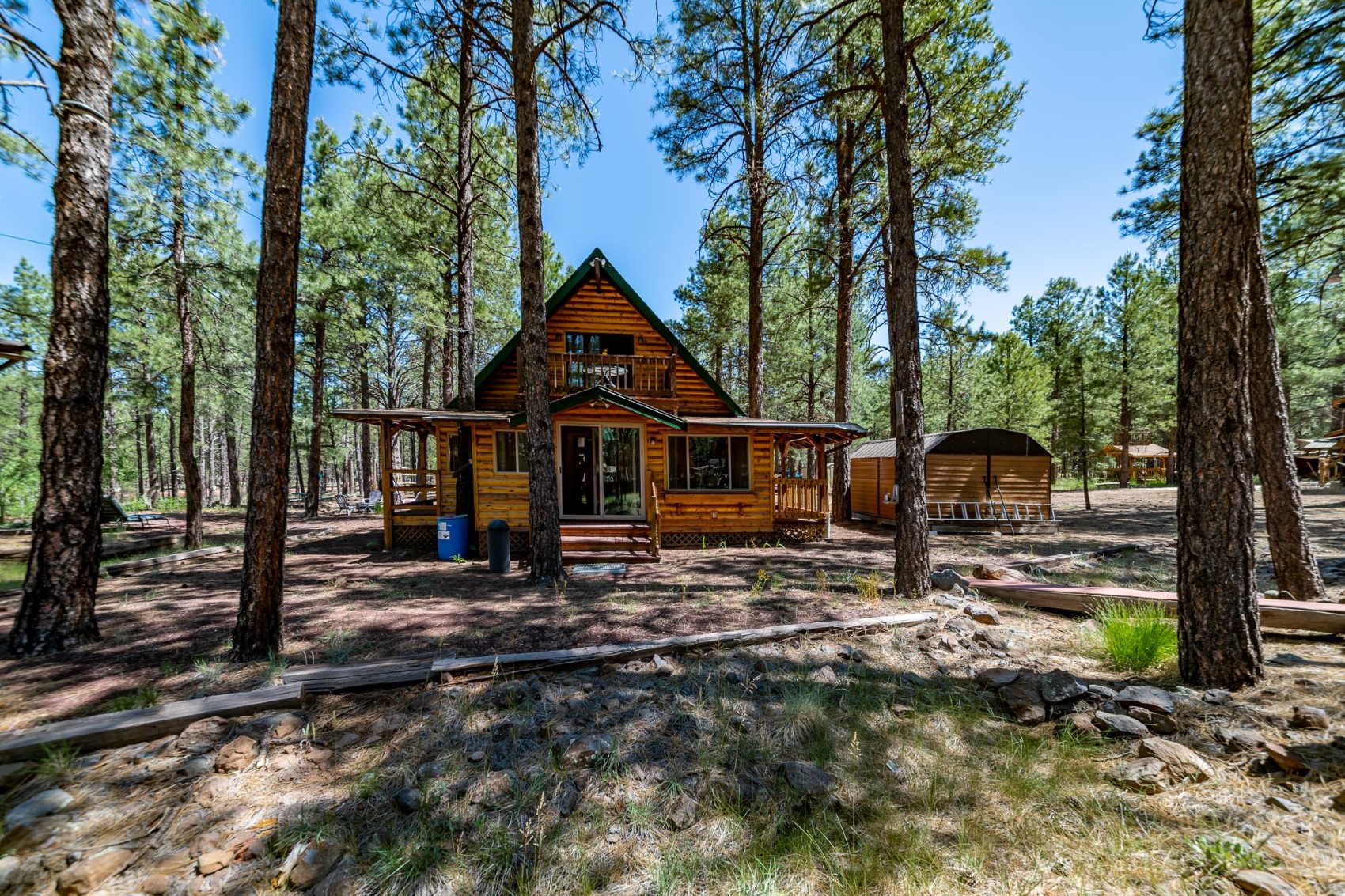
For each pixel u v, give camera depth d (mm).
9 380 16078
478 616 5652
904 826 2582
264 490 4422
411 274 16297
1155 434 30031
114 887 2219
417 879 2275
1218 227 3740
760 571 7840
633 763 3047
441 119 14883
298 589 7055
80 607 4754
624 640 4891
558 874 2326
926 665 4543
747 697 3895
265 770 2961
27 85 4664
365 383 23172
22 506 16328
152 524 17844
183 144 9352
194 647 4664
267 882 2260
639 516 11383
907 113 6738
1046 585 6629
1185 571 3916
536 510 7344
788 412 28156
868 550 10805
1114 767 2932
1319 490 21484
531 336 7273
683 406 13500
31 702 3631
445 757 3086
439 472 11625
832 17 9562
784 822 2639
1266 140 7738
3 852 2393
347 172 15617
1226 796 2592
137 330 17094
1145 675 4141
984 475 14109
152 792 2783
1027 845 2418
